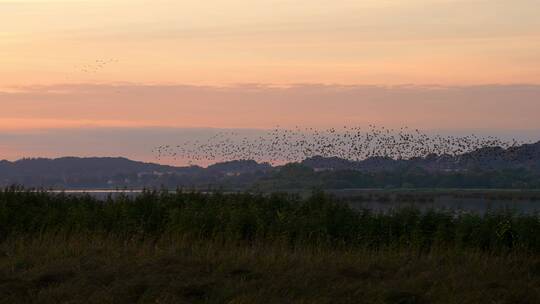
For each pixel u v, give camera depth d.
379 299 13.89
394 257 18.22
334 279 15.48
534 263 17.98
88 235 20.44
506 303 13.99
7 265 16.52
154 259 16.81
